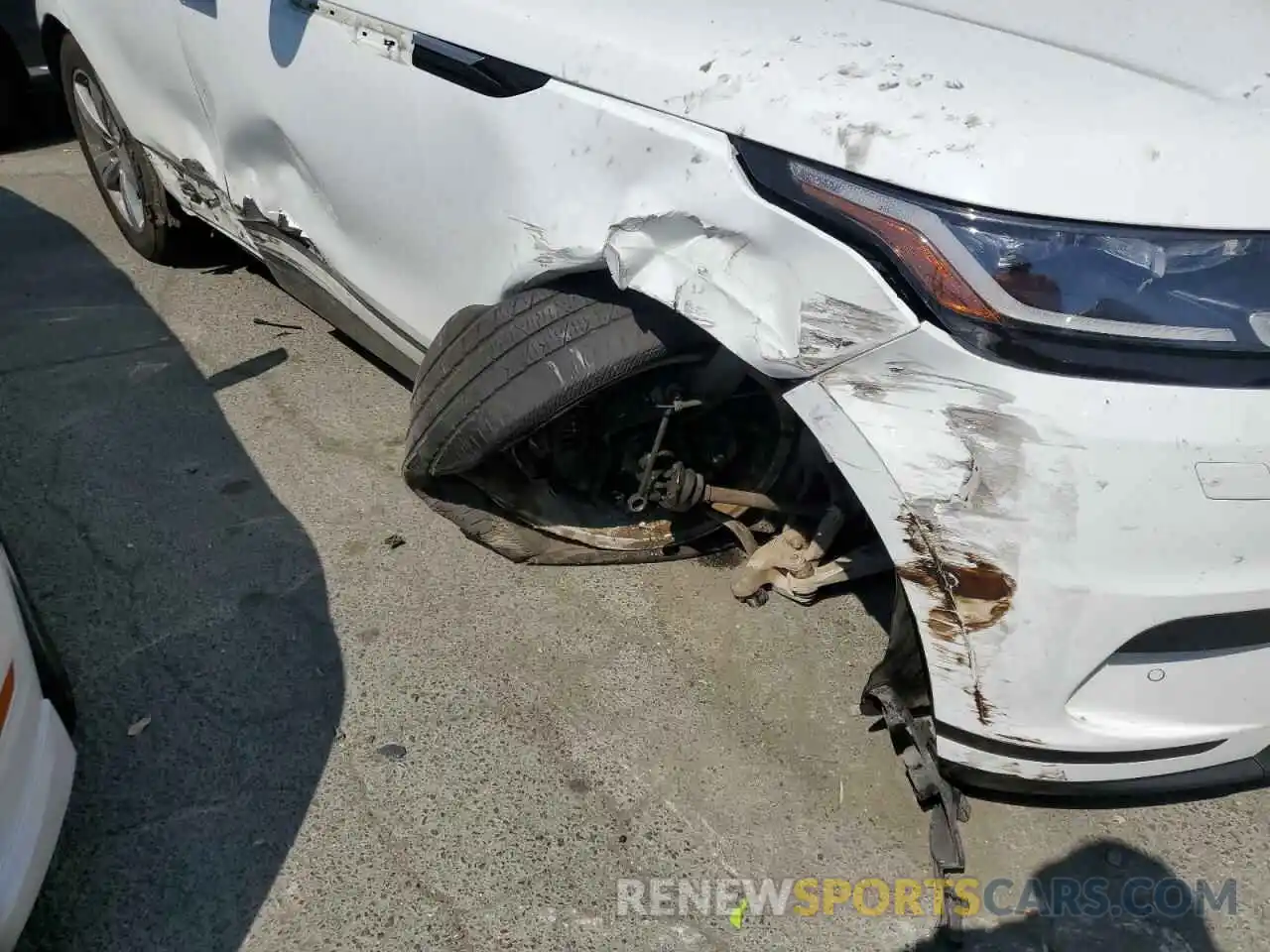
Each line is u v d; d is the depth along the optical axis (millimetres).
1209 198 1397
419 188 2164
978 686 1638
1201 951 1702
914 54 1573
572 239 1820
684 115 1635
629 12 1780
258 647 2217
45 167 4844
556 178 1836
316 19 2299
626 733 2049
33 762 1503
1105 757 1677
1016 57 1562
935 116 1464
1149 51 1594
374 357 3338
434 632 2271
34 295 3648
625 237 1740
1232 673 1646
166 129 3215
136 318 3520
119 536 2525
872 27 1654
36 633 1807
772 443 2248
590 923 1710
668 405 2074
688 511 2309
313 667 2170
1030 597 1530
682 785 1947
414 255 2285
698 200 1632
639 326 1885
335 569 2439
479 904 1730
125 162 3666
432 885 1757
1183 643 1594
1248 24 1703
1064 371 1428
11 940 1393
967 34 1627
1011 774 1726
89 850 1790
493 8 1922
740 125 1573
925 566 1576
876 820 1897
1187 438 1419
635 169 1712
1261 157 1422
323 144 2402
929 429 1506
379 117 2195
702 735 2051
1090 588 1502
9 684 1463
